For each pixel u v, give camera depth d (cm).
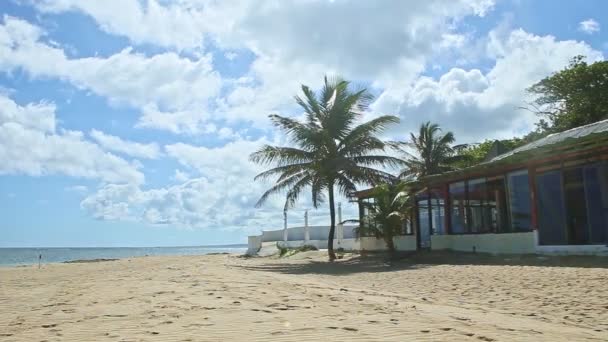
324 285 1260
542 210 1819
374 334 543
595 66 3497
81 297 986
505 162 1922
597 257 1524
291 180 2653
